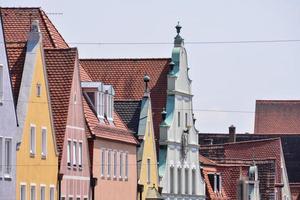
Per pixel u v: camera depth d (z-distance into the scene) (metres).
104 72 178.38
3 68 122.62
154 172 166.25
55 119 135.88
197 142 183.50
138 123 162.62
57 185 133.75
